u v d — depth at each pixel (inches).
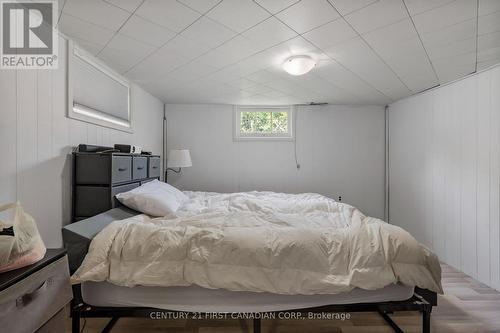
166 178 142.6
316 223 65.1
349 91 118.5
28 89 55.9
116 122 93.6
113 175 68.6
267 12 55.6
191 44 71.7
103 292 48.4
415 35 65.3
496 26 60.4
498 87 83.0
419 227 121.7
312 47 72.9
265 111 148.3
